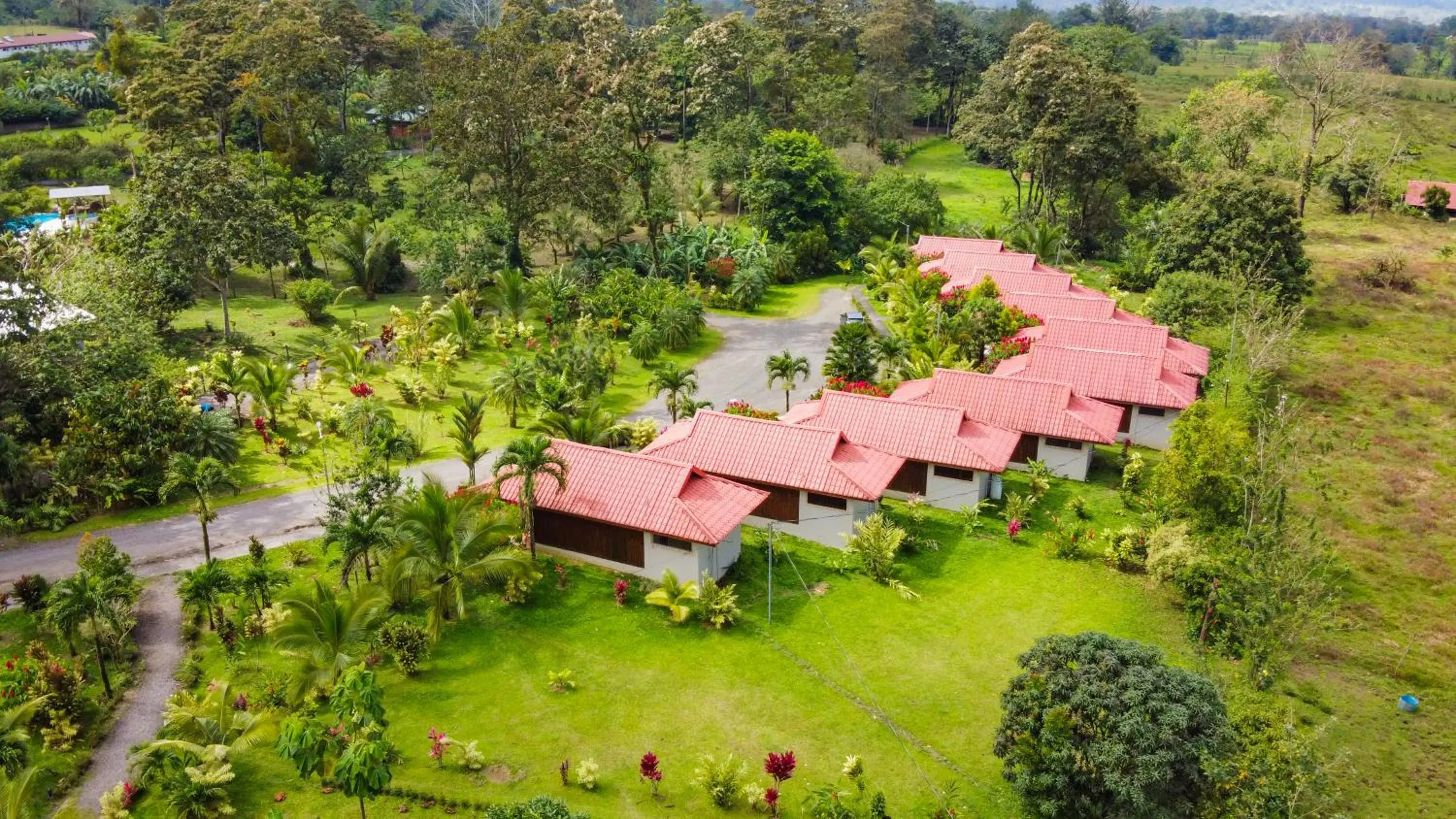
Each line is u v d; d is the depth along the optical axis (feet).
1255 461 132.98
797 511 148.97
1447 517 159.53
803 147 304.50
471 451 149.07
